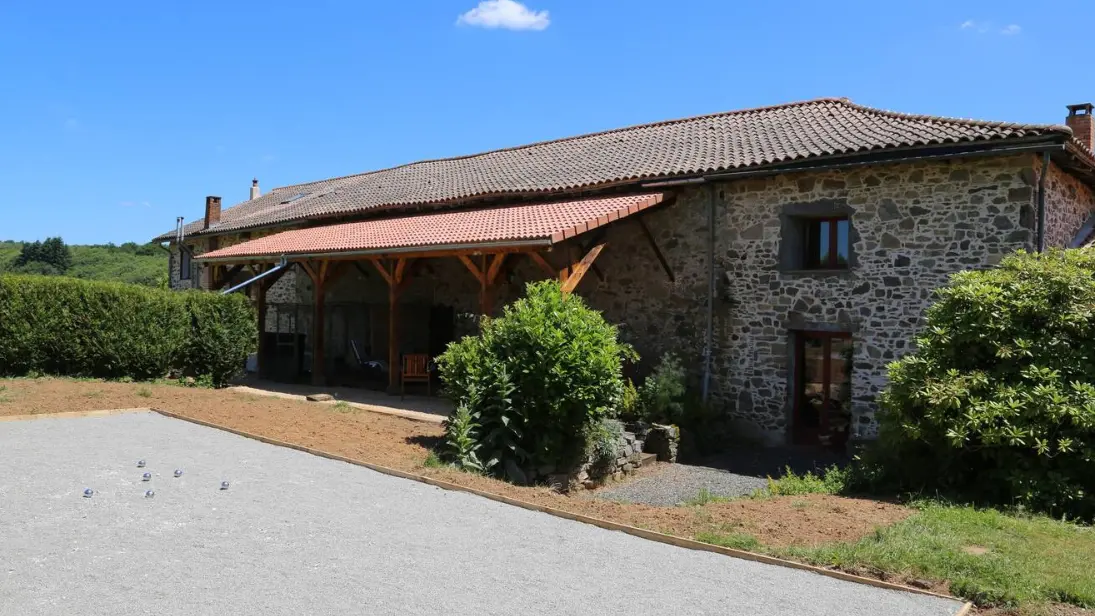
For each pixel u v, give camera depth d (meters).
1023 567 4.42
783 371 11.13
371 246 12.48
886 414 7.33
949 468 6.82
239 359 12.83
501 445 8.38
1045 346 6.73
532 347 8.46
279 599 3.85
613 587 4.18
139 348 11.94
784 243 11.15
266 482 6.37
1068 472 6.27
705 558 4.75
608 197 12.78
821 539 5.11
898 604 4.00
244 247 15.82
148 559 4.40
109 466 6.75
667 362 11.61
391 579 4.19
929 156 9.60
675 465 10.58
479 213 13.62
